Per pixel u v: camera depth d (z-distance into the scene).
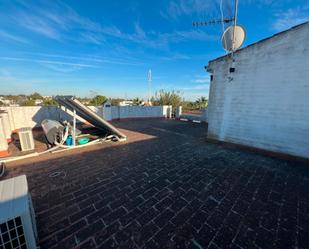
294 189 3.35
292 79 4.62
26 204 1.61
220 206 2.80
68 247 2.00
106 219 2.48
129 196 3.08
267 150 5.30
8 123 6.80
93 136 8.36
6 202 1.61
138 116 14.99
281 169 4.30
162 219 2.49
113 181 3.66
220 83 6.27
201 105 25.02
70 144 6.47
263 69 5.12
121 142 7.13
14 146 6.34
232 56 5.72
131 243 2.07
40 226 2.33
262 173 4.07
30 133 5.85
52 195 3.11
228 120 6.20
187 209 2.72
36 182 3.61
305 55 4.35
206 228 2.32
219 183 3.58
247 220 2.48
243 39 5.52
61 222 2.42
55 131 6.30
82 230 2.27
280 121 4.95
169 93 21.05
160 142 7.13
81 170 4.24
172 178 3.80
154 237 2.16
